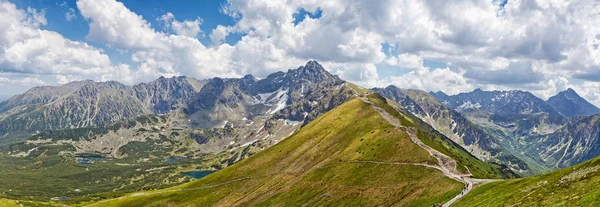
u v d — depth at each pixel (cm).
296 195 19112
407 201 13538
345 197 16400
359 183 17112
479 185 12500
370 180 16938
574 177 8688
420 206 12644
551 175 10088
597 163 8950
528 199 8731
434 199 12712
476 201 10700
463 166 15775
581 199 7194
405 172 16225
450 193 12650
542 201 8188
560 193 8144
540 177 10425
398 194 14475
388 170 17125
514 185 10781
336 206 15925
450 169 15600
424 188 13975
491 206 9531
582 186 7888
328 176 19700
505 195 10000
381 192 15338
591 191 7312
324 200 17075
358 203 15325
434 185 13862
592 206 6700
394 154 18838
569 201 7450
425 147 18500
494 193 10806
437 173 14888
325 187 18512
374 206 14462
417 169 16062
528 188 9694
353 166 19450
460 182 13300
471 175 14675
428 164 16462
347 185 17438
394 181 15762
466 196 11712
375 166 18262
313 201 17500
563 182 8700
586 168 9012
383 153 19588
